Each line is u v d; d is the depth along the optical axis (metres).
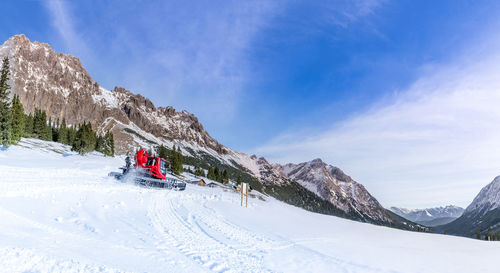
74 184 19.41
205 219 17.03
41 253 7.36
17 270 6.12
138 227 12.56
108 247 9.09
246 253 11.20
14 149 51.91
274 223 20.62
